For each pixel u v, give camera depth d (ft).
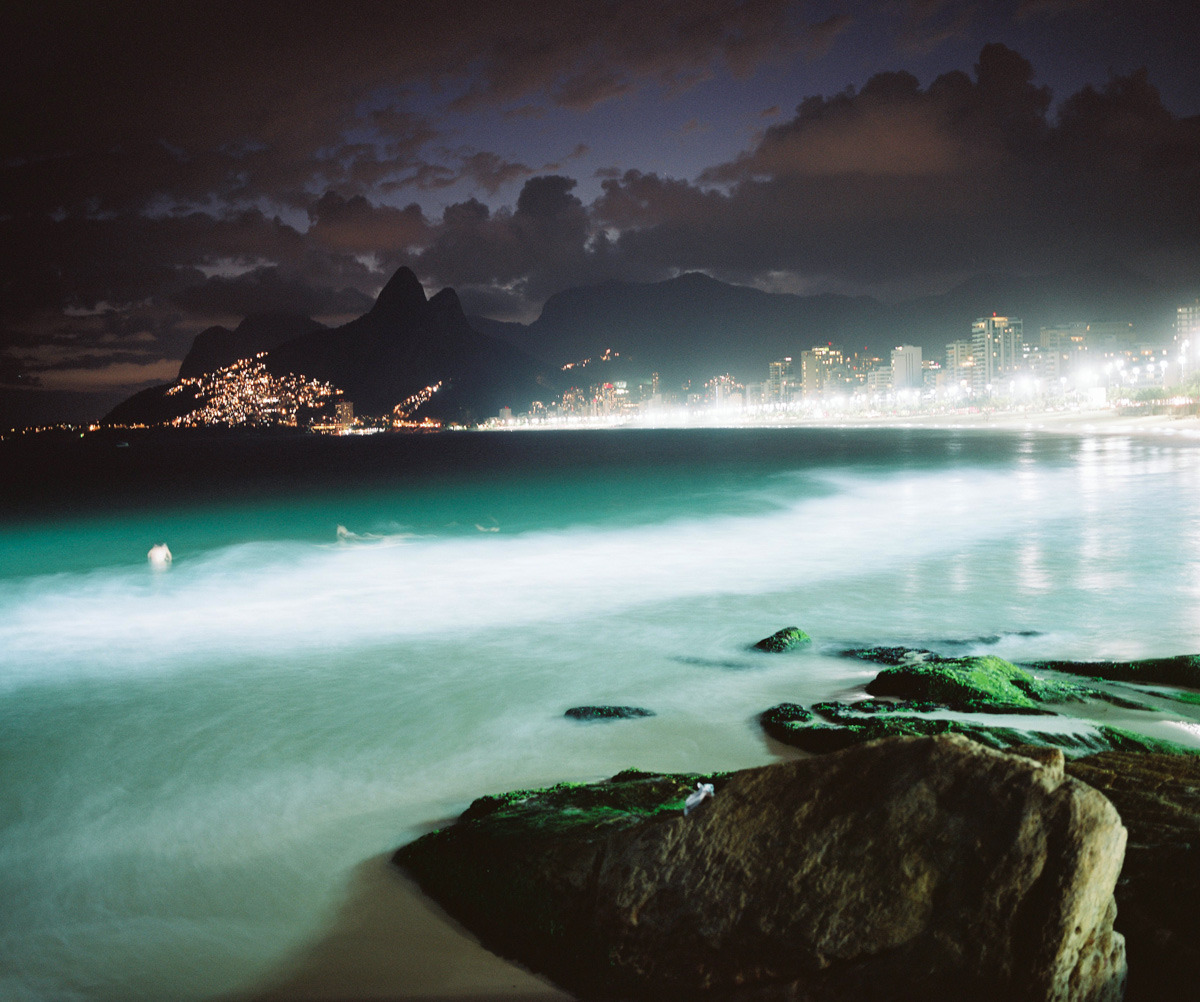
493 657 38.40
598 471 223.10
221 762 25.40
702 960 11.89
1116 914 11.51
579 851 14.55
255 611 51.70
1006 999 10.09
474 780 23.25
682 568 64.54
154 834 20.24
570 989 13.07
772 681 32.35
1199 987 10.41
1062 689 28.07
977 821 11.02
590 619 46.52
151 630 46.60
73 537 101.71
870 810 11.82
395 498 151.02
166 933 15.76
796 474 173.37
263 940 15.39
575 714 28.55
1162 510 86.28
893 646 36.96
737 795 13.03
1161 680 29.14
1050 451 203.92
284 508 138.21
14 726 29.43
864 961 10.87
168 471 293.64
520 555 74.84
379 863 18.06
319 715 30.09
